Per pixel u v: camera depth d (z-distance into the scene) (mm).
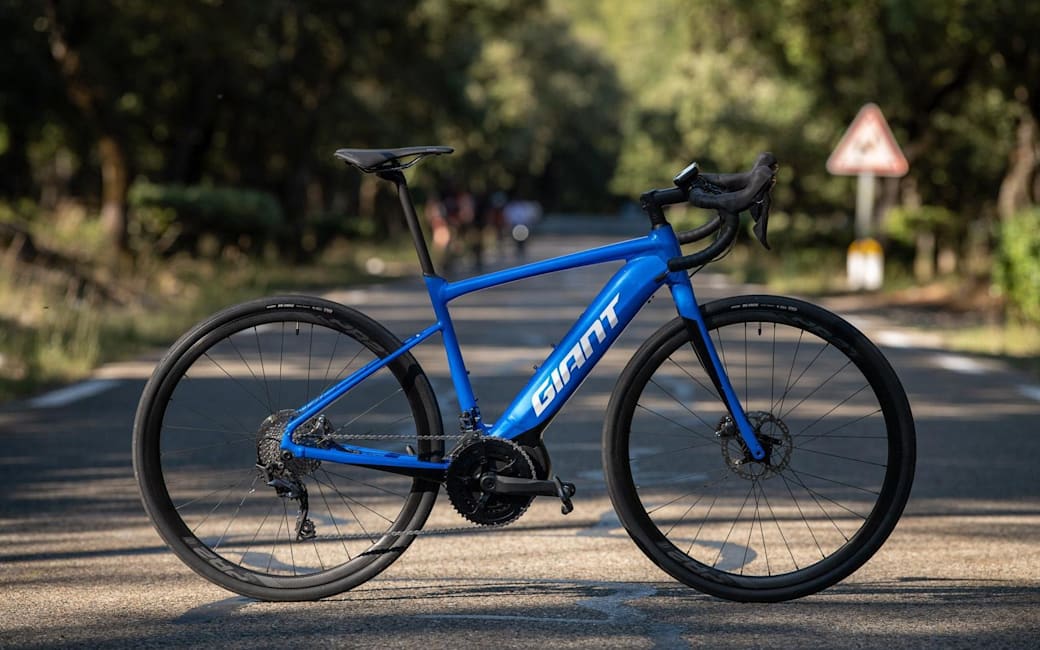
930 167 48031
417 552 7160
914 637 5543
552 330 22219
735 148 52875
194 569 6027
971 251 39750
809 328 6012
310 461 5992
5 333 18156
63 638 5551
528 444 6016
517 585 6430
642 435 11492
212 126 44094
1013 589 6340
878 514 6023
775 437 6070
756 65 47375
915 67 36281
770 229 43594
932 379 16219
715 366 6035
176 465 9820
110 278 26266
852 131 29922
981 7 27797
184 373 6016
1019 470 9984
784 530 7629
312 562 6652
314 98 47531
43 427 12250
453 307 27531
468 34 55812
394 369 6031
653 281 6039
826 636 5559
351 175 71812
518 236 60594
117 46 37250
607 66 125625
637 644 5453
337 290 33688
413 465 5992
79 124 42125
